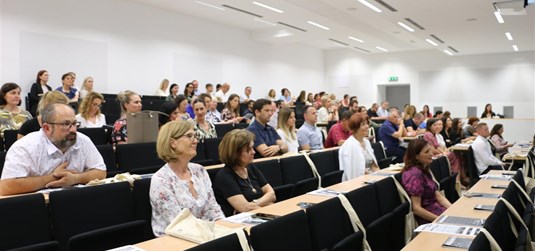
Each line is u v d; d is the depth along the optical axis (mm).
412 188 3398
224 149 3201
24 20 7859
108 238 2385
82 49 8773
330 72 18172
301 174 4246
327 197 3234
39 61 8086
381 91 17797
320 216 2383
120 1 9508
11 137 4371
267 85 14180
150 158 4324
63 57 8453
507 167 6781
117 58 9453
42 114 2887
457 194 5012
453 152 7141
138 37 9891
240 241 1856
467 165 7000
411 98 17172
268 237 1981
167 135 2607
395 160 6855
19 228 2287
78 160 3008
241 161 3193
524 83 15523
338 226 2510
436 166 4539
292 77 15656
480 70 16141
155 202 2545
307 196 3279
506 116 15711
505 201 2648
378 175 4254
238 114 8266
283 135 5383
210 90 10859
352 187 3633
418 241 2230
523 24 10523
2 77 7570
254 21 11828
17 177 2705
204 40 11633
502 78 15836
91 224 2553
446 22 10391
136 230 2521
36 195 2393
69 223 2471
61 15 8422
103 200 2633
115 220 2654
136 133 4508
